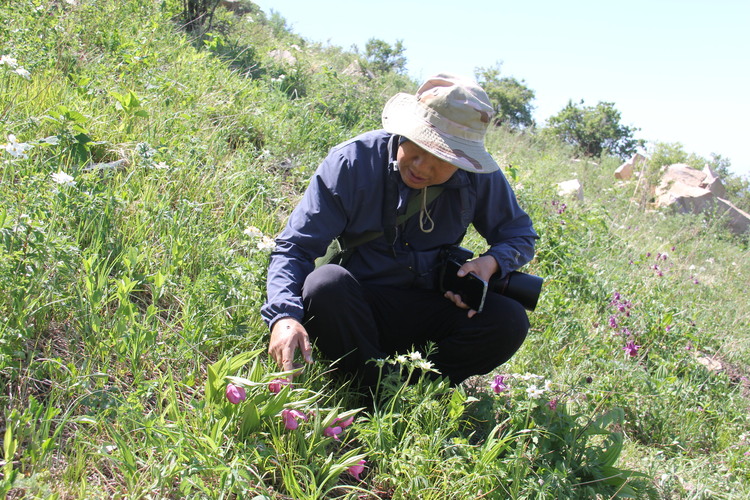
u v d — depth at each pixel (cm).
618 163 1404
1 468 190
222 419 225
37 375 230
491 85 2756
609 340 458
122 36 587
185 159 408
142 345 253
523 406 273
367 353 278
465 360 294
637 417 368
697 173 1316
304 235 274
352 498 229
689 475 329
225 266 309
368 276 293
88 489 198
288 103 610
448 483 242
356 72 977
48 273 255
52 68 464
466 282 288
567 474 259
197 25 805
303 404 238
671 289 645
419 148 266
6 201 277
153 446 215
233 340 285
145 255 307
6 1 539
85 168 351
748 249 1084
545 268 520
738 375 526
